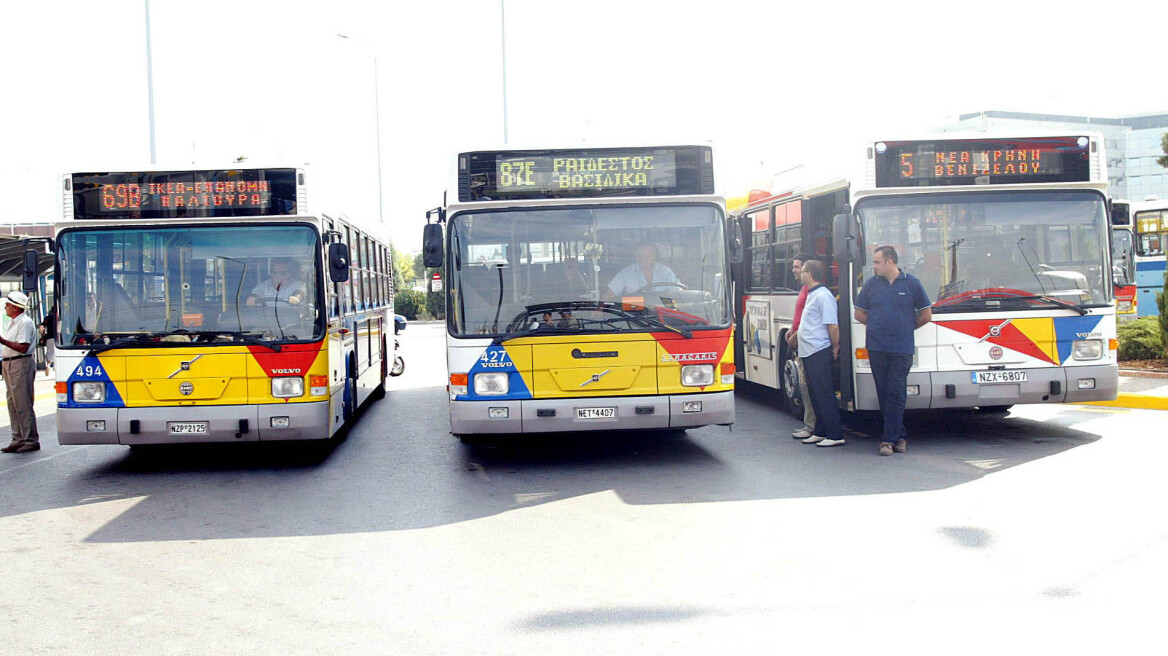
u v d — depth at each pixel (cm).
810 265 1064
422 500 858
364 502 857
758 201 1404
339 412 1093
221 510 842
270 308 990
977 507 755
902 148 1030
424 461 1058
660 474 936
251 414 970
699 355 945
